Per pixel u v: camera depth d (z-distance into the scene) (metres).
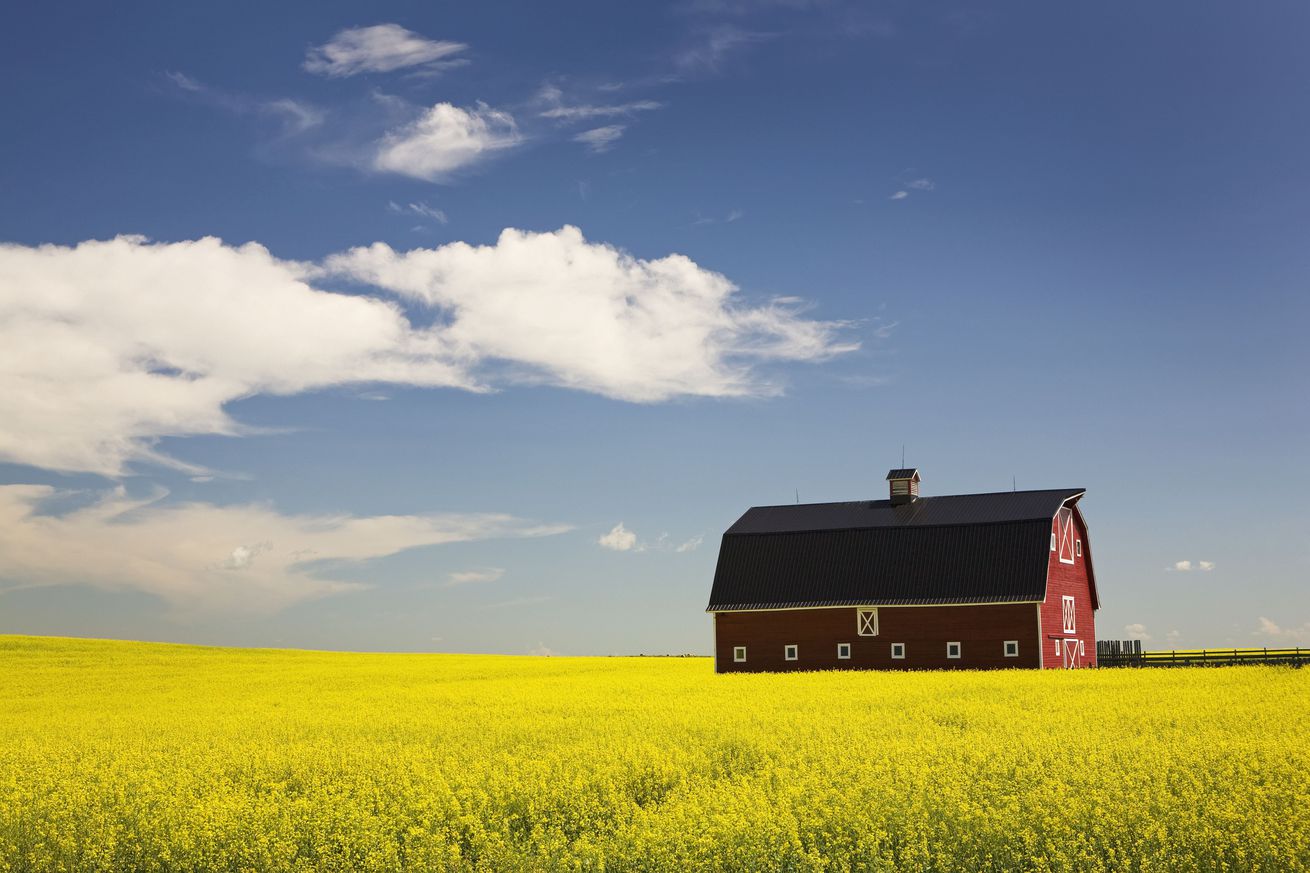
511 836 14.81
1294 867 11.97
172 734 26.59
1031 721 25.14
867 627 57.03
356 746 22.72
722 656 60.00
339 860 13.63
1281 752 18.56
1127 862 11.94
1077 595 60.09
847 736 22.38
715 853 12.76
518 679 51.94
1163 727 23.81
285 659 75.38
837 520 62.25
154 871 13.64
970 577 55.78
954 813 13.71
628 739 22.75
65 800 16.47
